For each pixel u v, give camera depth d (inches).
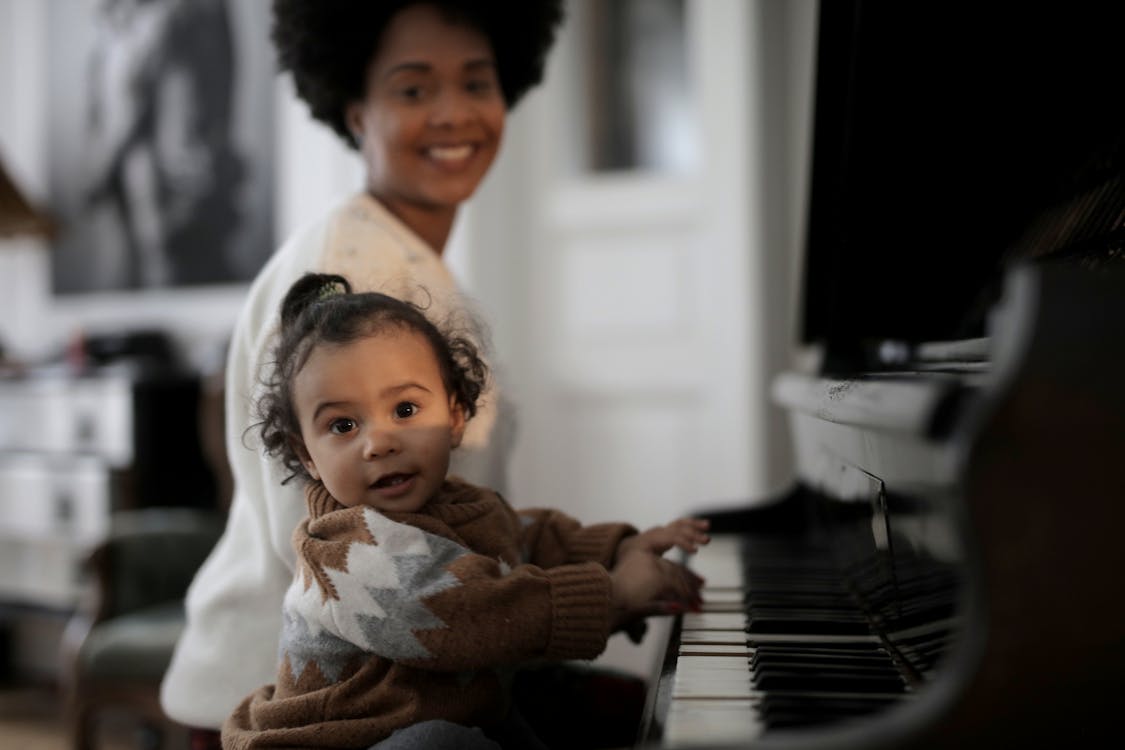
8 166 140.3
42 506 119.2
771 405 118.3
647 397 122.1
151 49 139.0
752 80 116.4
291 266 44.8
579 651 33.7
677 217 120.3
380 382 35.5
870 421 23.5
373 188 52.2
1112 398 17.9
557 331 126.1
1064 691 17.9
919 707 18.1
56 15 145.9
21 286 148.9
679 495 120.2
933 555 26.1
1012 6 34.2
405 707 33.5
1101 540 17.9
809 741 17.5
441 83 49.9
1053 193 38.8
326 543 34.6
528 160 126.9
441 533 35.6
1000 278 39.6
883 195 43.1
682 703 26.2
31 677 139.3
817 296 57.5
